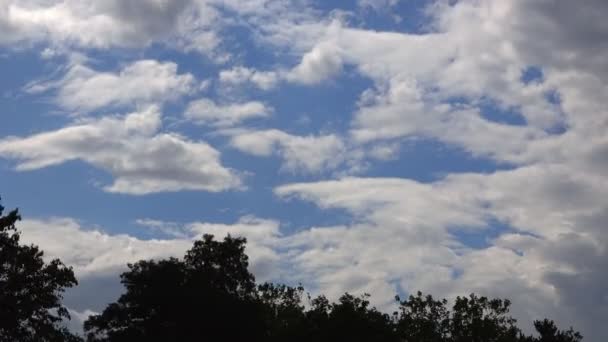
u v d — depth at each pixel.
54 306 81.12
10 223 81.25
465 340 118.19
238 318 90.38
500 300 120.88
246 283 97.06
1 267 79.75
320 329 98.38
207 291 90.44
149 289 90.12
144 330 89.62
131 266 93.31
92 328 91.00
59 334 81.38
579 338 143.75
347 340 96.31
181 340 88.31
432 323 119.62
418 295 121.62
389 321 109.00
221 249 96.62
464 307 120.25
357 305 103.31
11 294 78.75
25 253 80.31
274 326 107.00
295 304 115.44
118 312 90.69
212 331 89.38
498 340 117.88
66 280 81.25
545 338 143.00
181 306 89.06
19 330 79.12
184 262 96.06
